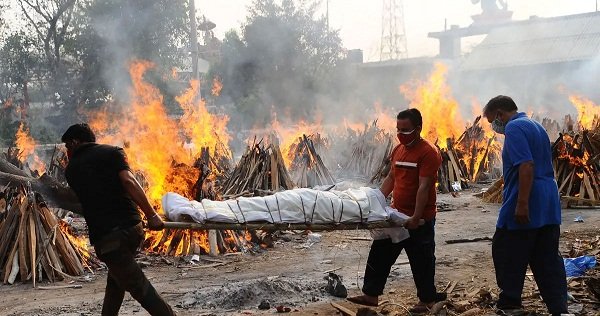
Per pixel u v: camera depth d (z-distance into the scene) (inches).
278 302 271.7
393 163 256.2
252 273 338.0
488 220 486.0
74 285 327.0
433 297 252.1
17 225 353.1
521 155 229.5
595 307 247.6
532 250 238.8
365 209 238.2
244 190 533.6
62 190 359.9
